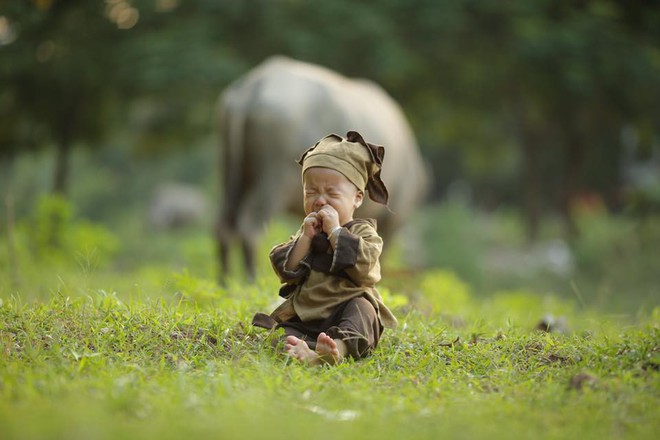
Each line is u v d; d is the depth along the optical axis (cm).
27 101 2120
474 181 5403
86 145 2297
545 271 2361
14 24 1927
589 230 2420
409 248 2644
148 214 3828
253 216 1172
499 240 3450
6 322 584
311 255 561
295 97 1194
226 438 353
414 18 2180
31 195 3612
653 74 2220
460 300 1155
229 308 702
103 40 2089
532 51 2178
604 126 2861
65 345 539
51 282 961
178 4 2120
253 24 2114
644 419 432
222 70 1969
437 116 2734
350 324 542
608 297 1546
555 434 404
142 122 2417
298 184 1191
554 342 600
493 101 2633
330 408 430
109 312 614
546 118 2758
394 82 2352
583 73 2194
